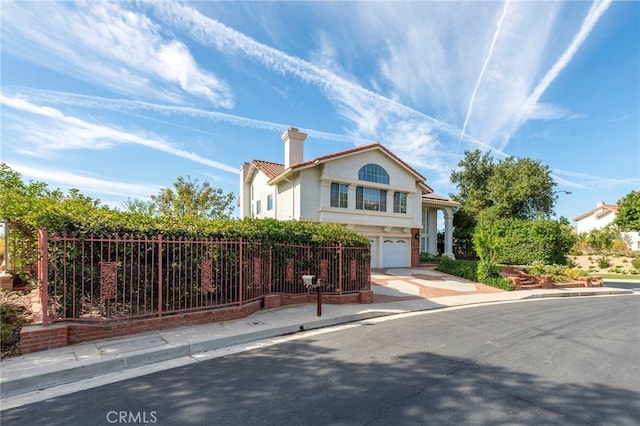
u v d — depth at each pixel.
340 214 17.80
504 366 4.71
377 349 5.54
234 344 5.93
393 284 13.71
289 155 18.73
